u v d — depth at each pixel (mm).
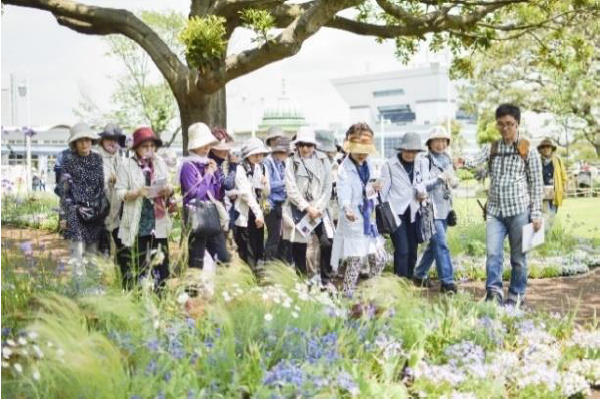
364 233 7660
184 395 4109
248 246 9078
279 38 11188
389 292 6086
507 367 5410
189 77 13812
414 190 8836
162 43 14195
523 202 7777
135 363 4629
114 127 8500
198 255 7449
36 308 6016
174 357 4500
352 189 7613
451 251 12312
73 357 3969
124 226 7328
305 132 8594
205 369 4527
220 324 5098
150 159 7488
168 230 7445
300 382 4289
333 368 4699
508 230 7961
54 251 10820
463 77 14508
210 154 8656
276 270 6734
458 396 4848
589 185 38594
